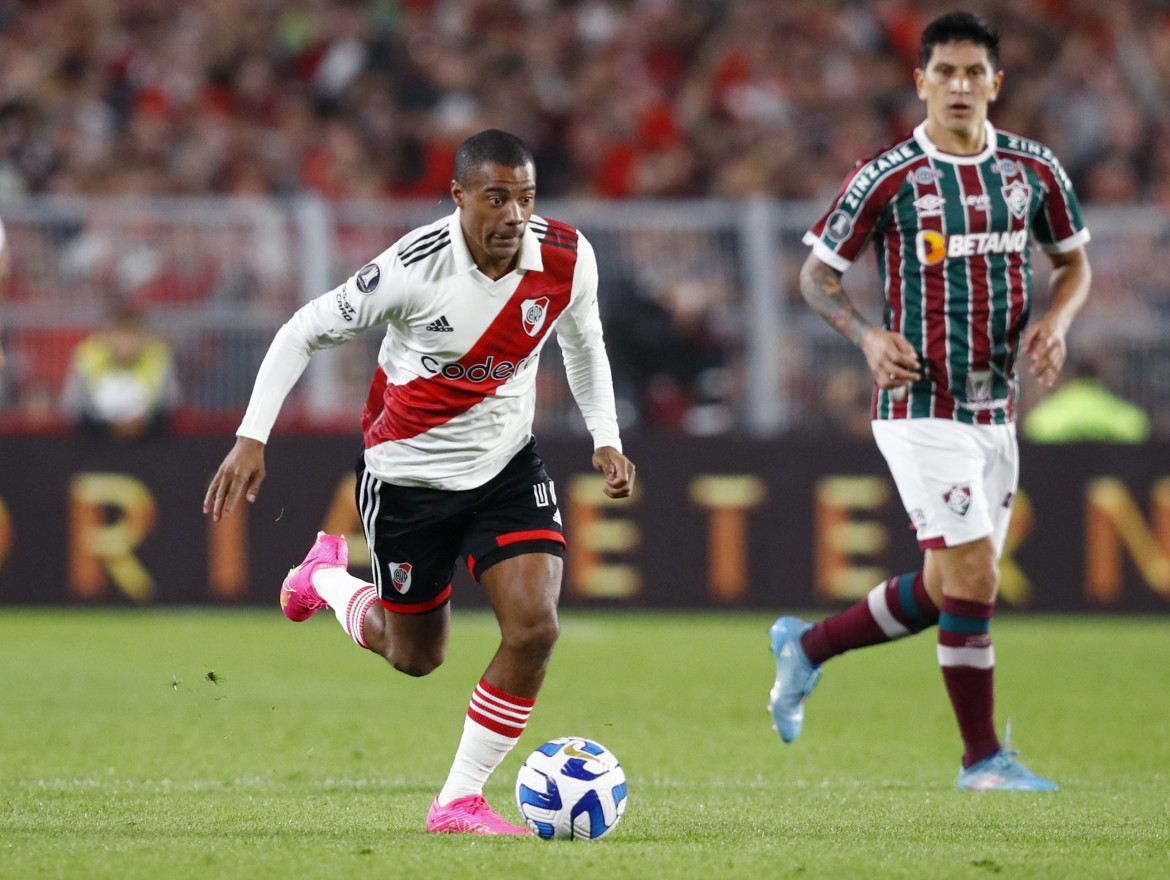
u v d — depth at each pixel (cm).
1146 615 4866
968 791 2092
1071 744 2652
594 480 4819
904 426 2216
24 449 4766
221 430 4853
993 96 2209
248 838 1612
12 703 3031
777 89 6750
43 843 1555
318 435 4803
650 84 6819
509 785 2164
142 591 4791
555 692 3300
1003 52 7050
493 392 1773
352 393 4903
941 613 2211
